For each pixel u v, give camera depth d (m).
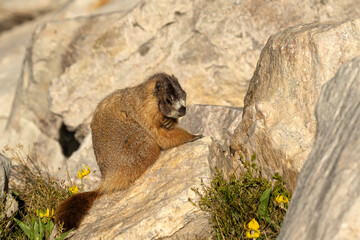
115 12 16.81
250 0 13.02
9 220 8.60
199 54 13.48
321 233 4.80
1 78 21.53
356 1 12.24
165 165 8.88
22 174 11.27
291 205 5.74
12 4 28.88
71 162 12.62
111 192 9.16
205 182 7.71
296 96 7.50
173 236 7.54
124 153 9.30
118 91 10.32
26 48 17.61
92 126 10.11
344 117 5.68
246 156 8.20
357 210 4.61
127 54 14.21
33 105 16.89
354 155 5.02
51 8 29.41
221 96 13.33
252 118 7.95
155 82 9.62
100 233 7.87
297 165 7.00
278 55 7.95
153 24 13.97
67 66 16.42
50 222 8.54
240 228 6.92
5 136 17.09
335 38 7.17
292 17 12.72
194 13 13.59
